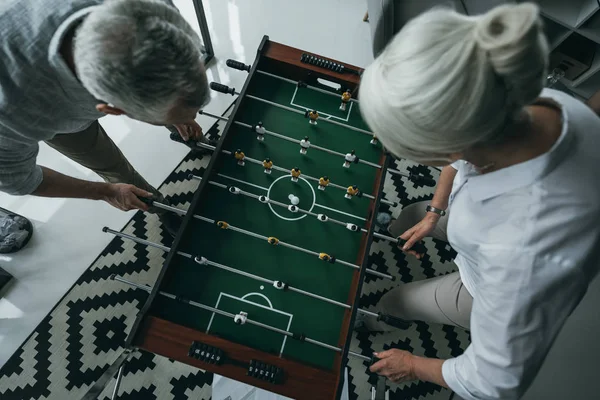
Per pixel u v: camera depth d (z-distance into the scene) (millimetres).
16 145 1052
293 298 1450
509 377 825
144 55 731
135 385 1887
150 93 783
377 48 2086
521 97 572
